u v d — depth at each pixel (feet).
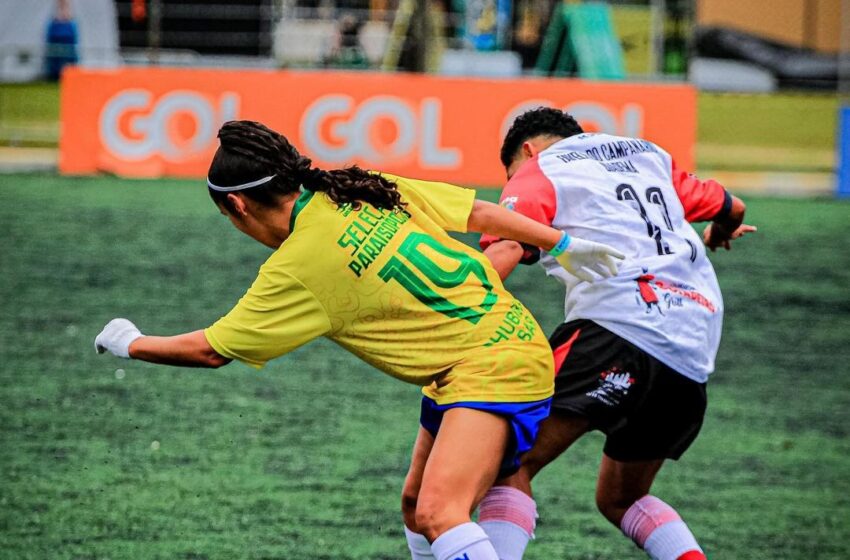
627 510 40.01
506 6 168.66
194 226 106.52
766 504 49.60
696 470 53.72
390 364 32.42
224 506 47.29
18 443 54.54
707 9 187.11
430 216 33.47
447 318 32.12
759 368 70.69
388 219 32.30
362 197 32.17
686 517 47.93
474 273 32.76
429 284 31.96
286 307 31.81
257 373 67.36
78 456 52.90
